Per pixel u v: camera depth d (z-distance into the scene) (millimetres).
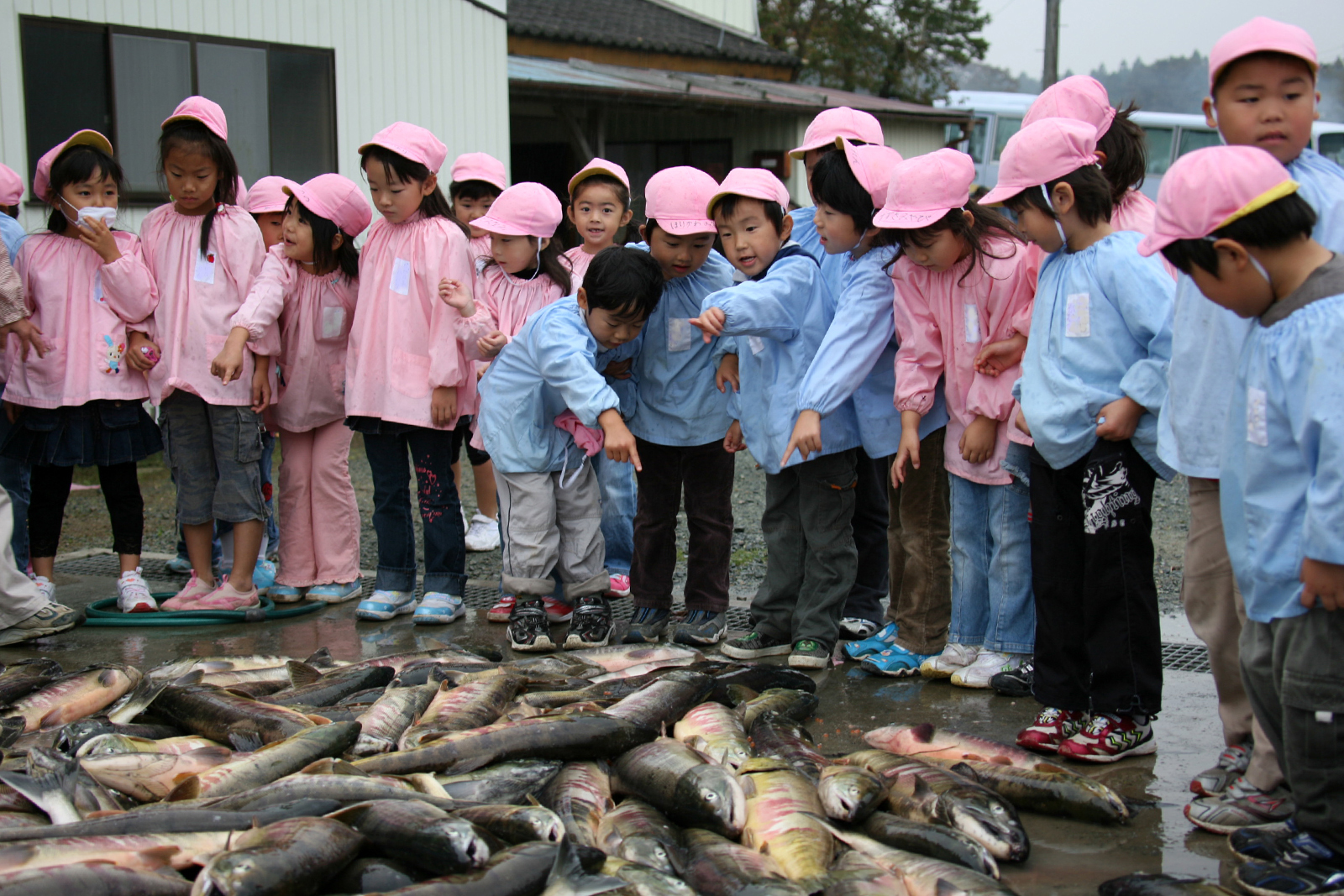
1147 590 3143
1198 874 2545
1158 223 2400
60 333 4984
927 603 4117
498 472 4516
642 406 4574
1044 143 3170
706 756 2791
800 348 4152
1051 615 3301
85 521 8039
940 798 2674
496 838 2375
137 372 5125
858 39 33625
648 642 4594
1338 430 2174
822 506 4133
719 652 4484
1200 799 2828
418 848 2299
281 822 2357
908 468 4125
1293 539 2344
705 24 21609
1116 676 3152
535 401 4441
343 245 5160
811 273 4176
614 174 5438
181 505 5094
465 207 5926
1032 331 3344
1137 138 3557
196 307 4910
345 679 3600
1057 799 2840
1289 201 2260
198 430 5055
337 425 5320
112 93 9672
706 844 2471
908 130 19672
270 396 5109
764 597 4363
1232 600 2893
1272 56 2736
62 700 3504
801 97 17688
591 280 4160
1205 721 3557
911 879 2365
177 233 5027
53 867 2182
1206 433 2781
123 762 2852
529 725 2912
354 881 2299
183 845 2346
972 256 3682
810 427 3801
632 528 5562
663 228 4293
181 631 4918
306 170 11070
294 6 10766
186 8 10062
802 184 17453
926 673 4016
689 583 4695
